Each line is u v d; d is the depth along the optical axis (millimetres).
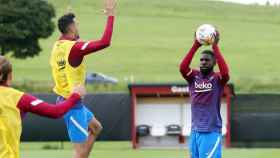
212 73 28078
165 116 52406
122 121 51938
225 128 51781
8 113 18484
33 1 132125
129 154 47594
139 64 155000
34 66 152625
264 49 171625
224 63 27578
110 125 51938
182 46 173250
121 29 189250
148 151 49656
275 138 52062
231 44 176625
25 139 51562
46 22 134000
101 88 103625
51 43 171000
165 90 51562
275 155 46250
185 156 45969
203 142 28125
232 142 52156
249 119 52062
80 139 26438
